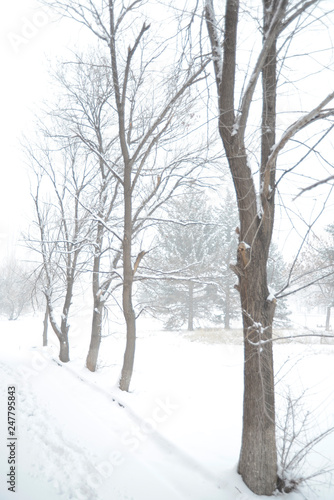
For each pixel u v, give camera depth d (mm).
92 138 9758
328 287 13461
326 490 4141
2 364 10711
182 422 6117
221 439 5445
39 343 16422
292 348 13781
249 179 4176
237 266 4250
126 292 7844
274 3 3596
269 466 3992
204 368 11203
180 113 7340
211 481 4215
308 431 5758
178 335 20016
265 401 4027
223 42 4082
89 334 20094
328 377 9227
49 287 12086
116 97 6906
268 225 4277
